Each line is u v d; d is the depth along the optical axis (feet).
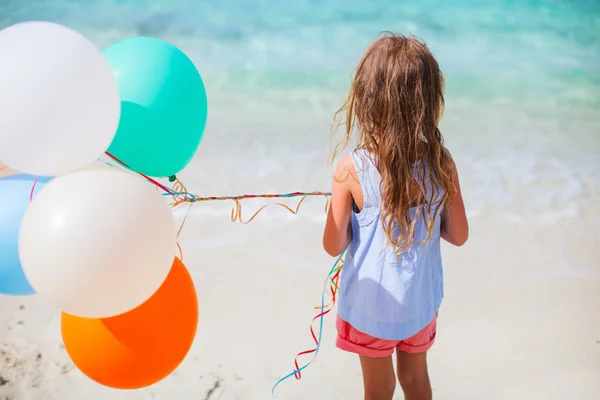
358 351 7.54
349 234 7.36
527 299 11.37
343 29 23.44
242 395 9.46
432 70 6.59
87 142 5.81
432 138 6.66
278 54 21.48
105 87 5.83
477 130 17.30
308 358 10.23
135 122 6.81
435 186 6.80
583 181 14.96
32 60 5.51
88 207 5.55
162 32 22.91
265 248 12.46
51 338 10.40
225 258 12.21
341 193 6.95
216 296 11.35
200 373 9.84
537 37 23.66
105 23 23.54
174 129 7.05
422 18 24.70
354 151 6.93
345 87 19.39
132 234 5.61
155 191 6.11
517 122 17.89
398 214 6.72
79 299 5.65
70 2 24.90
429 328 7.52
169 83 6.98
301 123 17.12
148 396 9.39
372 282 7.09
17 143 5.57
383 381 7.80
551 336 10.59
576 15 25.20
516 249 12.59
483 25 24.34
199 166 14.89
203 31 22.99
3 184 6.65
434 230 7.16
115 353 6.53
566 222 13.41
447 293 11.47
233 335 10.59
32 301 11.25
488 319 10.93
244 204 13.56
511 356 10.21
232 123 16.99
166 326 6.71
